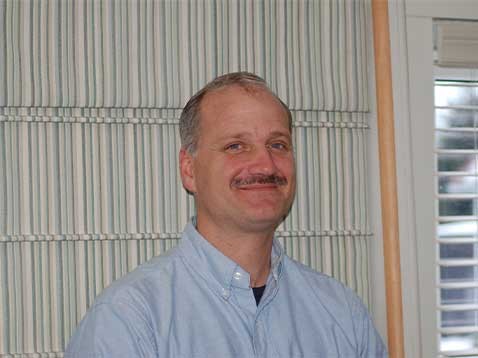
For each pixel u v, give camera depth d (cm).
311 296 145
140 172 162
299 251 169
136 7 161
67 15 157
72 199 158
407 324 175
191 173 141
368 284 172
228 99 133
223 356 129
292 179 135
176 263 136
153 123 162
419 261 179
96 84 158
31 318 155
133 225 161
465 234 184
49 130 157
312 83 169
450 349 182
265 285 141
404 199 175
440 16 180
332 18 171
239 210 130
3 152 154
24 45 155
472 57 180
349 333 143
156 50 162
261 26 167
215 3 166
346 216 171
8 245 154
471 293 184
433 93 180
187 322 129
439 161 183
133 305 125
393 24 176
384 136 172
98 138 160
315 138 171
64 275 157
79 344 124
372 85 175
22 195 156
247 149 132
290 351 136
